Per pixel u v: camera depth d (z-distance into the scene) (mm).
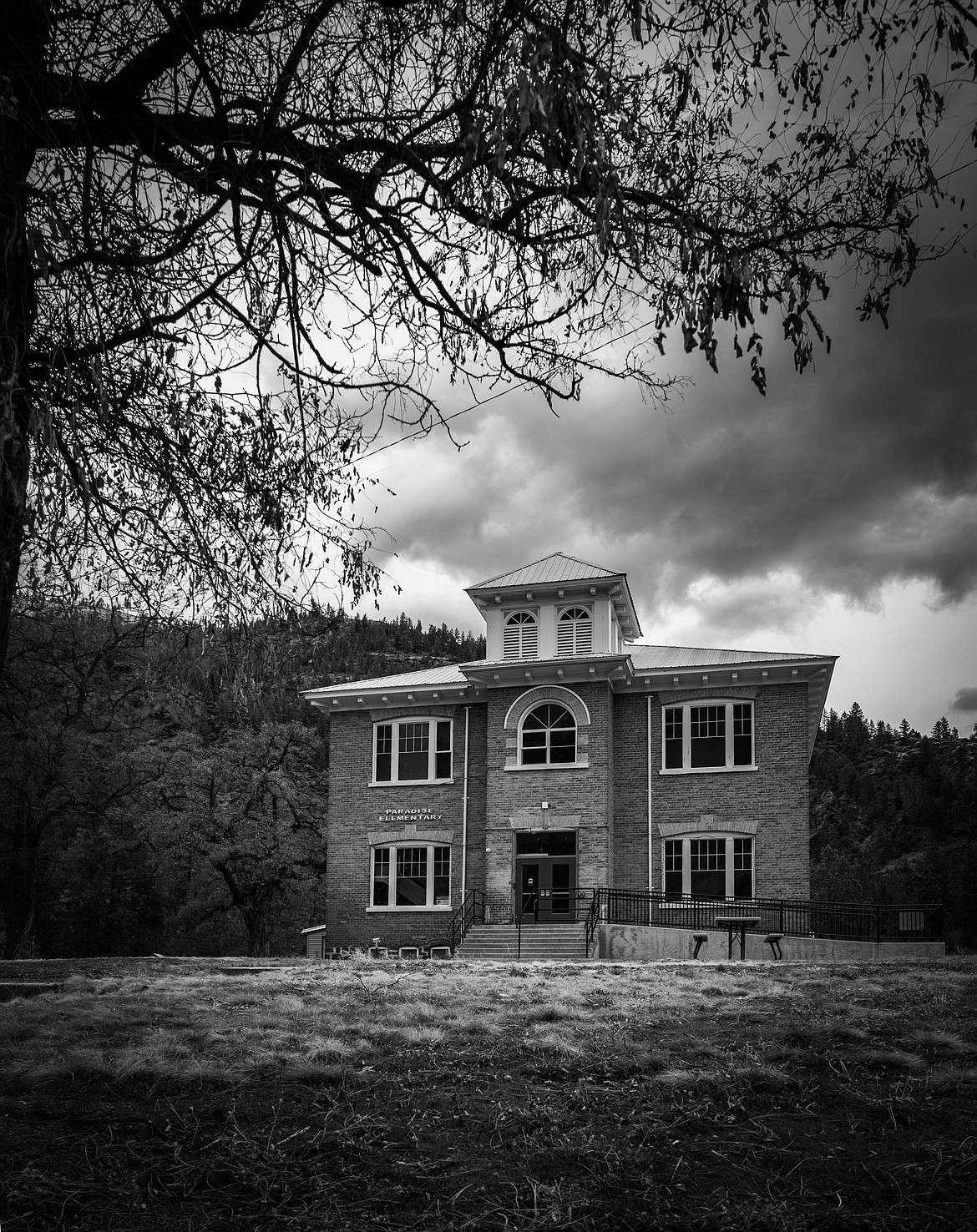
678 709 33469
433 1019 8625
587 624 33875
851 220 6211
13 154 5012
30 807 37531
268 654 6910
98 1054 6641
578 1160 5121
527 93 4922
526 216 6539
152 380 6586
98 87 5672
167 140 6059
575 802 32469
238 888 44281
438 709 35594
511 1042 7516
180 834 41656
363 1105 5887
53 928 48125
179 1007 9461
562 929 30406
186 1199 4602
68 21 5488
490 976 13734
